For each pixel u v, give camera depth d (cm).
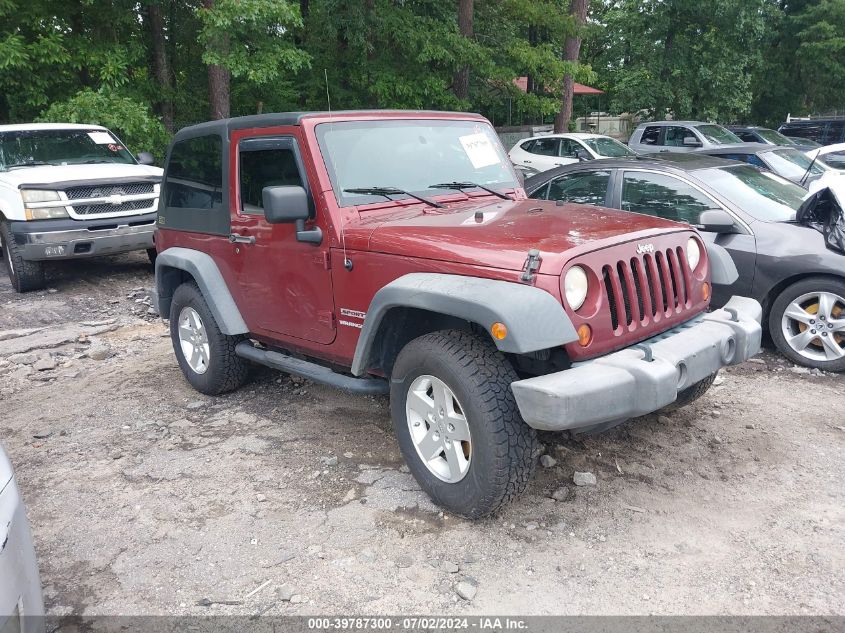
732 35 2528
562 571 305
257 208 435
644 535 330
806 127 1900
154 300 563
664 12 2498
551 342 292
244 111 1642
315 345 415
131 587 306
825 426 439
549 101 1802
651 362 308
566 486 373
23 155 951
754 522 338
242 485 389
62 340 680
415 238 347
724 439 424
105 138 1030
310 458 418
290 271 414
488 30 1719
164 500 377
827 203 548
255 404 505
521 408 296
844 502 352
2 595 218
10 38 1191
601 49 3275
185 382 560
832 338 523
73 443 454
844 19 2959
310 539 335
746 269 554
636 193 623
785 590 289
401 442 362
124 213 888
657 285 344
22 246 847
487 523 342
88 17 1374
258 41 1265
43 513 370
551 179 685
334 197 383
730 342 354
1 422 495
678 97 2641
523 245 317
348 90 1605
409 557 318
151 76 1495
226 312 469
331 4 1408
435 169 434
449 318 367
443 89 1520
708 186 590
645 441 423
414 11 1634
